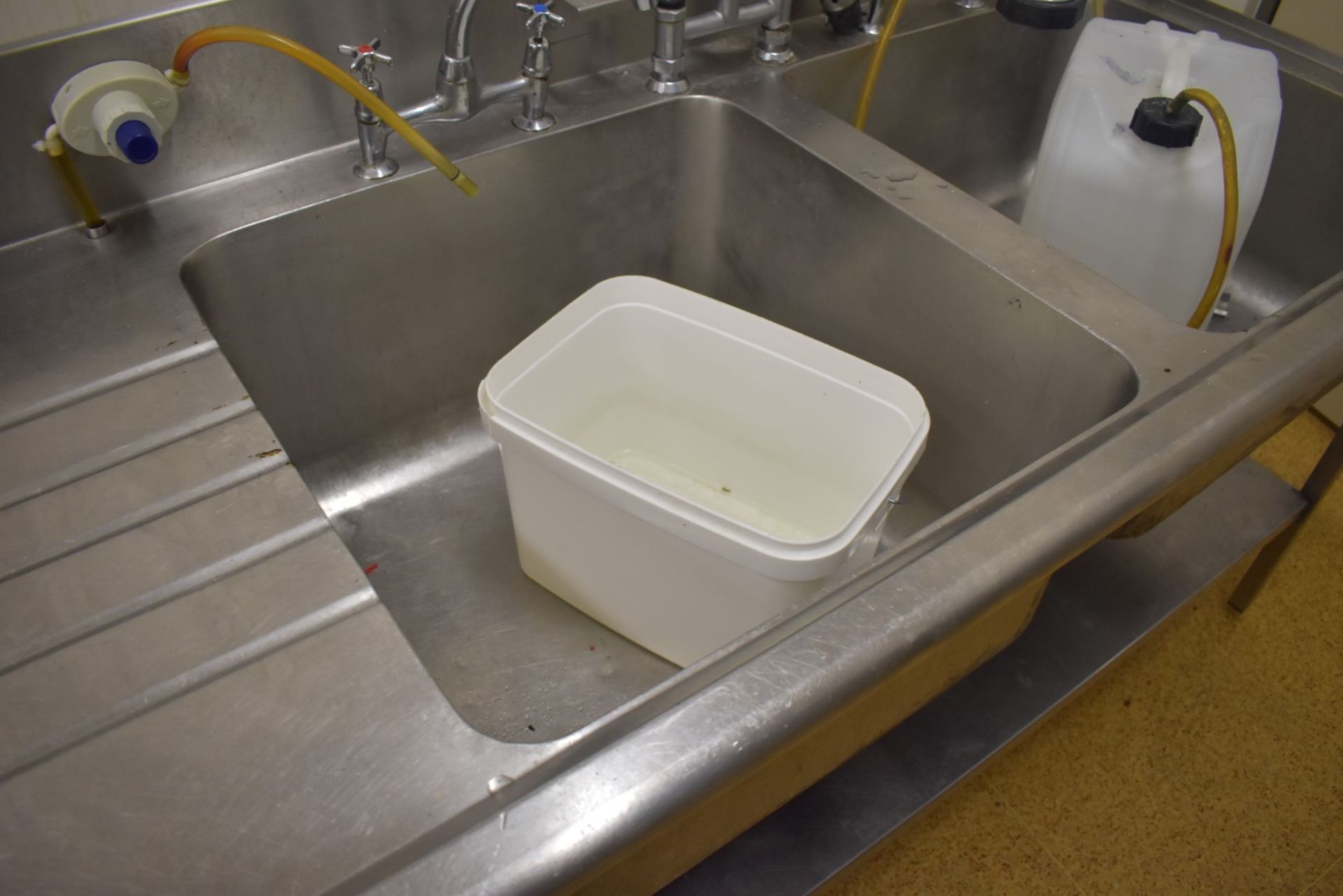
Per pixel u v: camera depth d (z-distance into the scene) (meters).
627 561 0.84
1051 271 0.88
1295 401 0.80
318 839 0.49
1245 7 1.58
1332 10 1.51
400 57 0.95
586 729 0.53
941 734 1.05
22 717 0.53
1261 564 1.41
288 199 0.90
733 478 1.02
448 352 1.07
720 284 1.19
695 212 1.15
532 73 0.97
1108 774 1.29
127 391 0.72
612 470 0.77
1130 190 1.05
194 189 0.90
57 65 0.78
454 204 0.98
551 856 0.48
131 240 0.85
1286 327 0.82
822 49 1.15
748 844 0.99
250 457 0.67
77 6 0.81
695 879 0.97
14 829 0.49
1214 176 1.02
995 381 0.94
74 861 0.48
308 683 0.55
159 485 0.65
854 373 0.90
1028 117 1.38
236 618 0.58
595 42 1.06
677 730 0.53
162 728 0.53
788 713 0.55
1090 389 0.84
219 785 0.51
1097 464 0.70
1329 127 1.13
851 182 0.97
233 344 0.91
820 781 1.03
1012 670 1.09
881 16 1.19
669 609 0.86
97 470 0.66
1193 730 1.34
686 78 1.08
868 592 0.61
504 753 0.52
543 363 0.91
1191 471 0.72
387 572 0.99
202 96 0.86
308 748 0.52
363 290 0.97
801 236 1.06
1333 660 1.43
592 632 0.96
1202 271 1.09
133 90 0.79
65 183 0.83
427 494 1.07
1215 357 0.80
